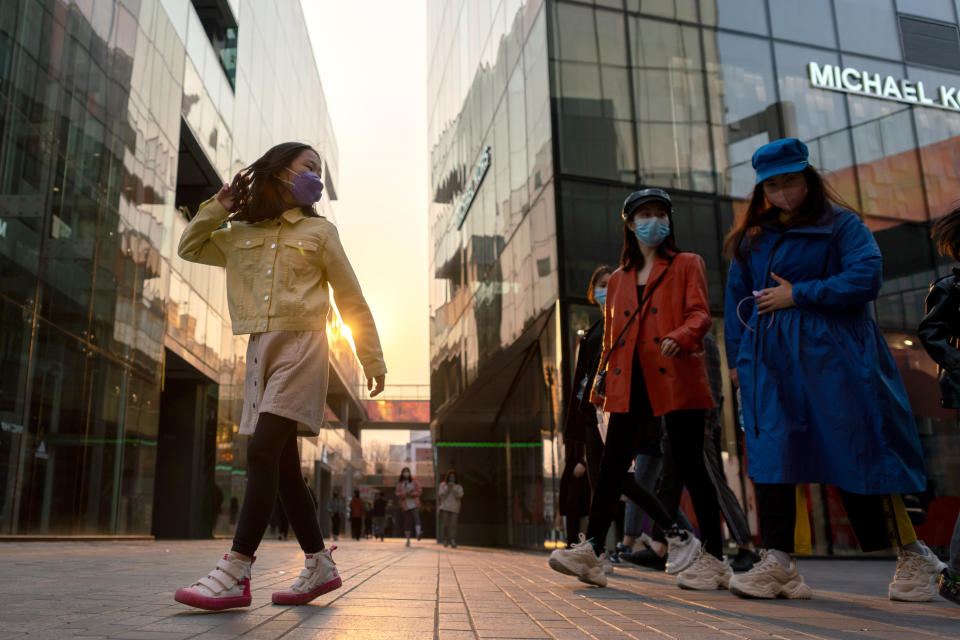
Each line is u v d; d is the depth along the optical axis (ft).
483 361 49.52
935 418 33.50
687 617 8.19
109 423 42.55
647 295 12.21
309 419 8.39
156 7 50.93
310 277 8.87
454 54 63.72
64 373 36.76
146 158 49.01
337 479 139.85
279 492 8.82
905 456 10.08
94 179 40.73
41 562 16.92
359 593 10.33
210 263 9.45
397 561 21.06
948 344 9.64
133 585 10.95
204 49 62.69
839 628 7.33
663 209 12.35
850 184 37.40
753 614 8.54
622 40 37.50
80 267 38.73
